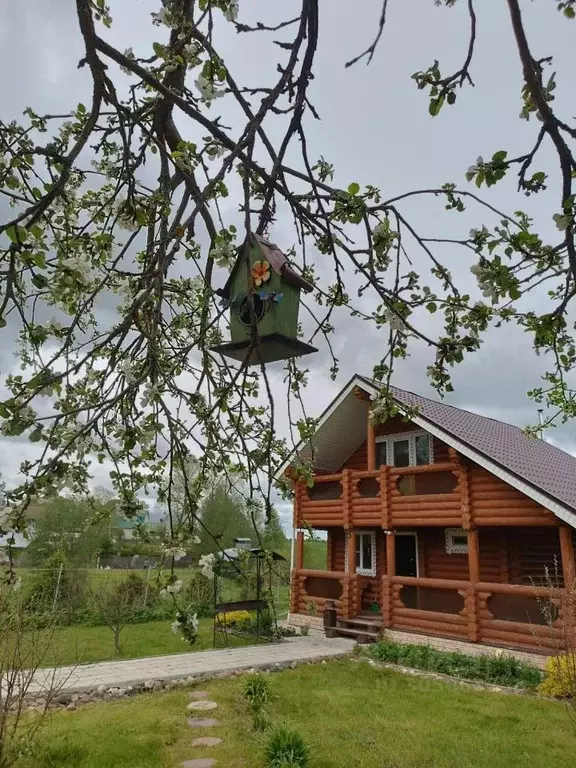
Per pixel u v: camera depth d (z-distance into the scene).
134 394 1.83
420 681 8.53
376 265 2.28
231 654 9.95
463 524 10.70
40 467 1.51
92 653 10.69
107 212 2.65
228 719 6.35
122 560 17.84
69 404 1.98
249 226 1.83
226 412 2.03
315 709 6.93
